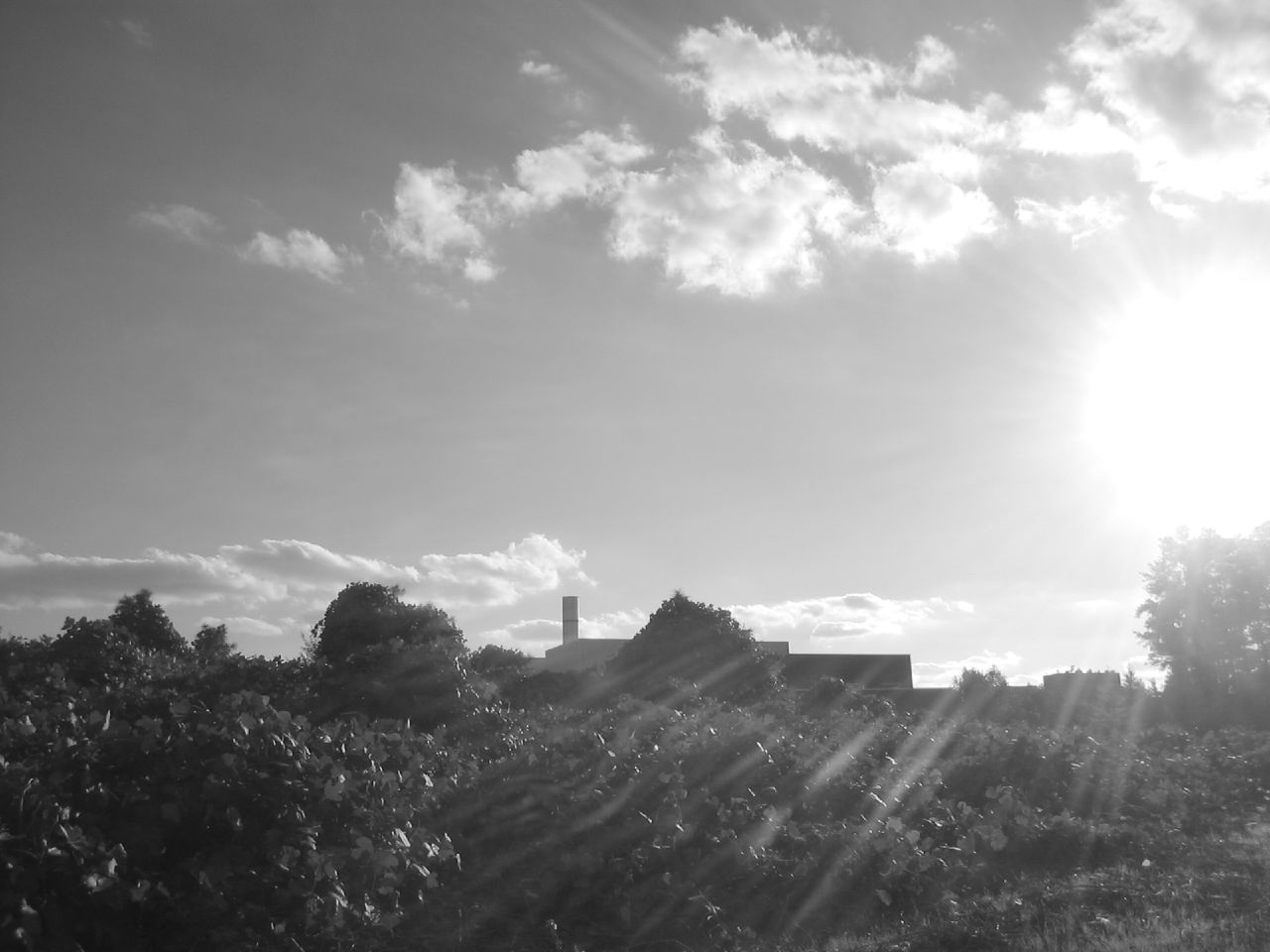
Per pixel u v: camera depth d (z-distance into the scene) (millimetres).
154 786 9781
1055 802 17719
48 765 9633
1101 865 14602
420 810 11406
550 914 10875
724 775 14461
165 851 9398
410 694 16766
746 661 31438
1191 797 19625
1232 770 23156
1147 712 41219
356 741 11617
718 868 12211
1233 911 11117
